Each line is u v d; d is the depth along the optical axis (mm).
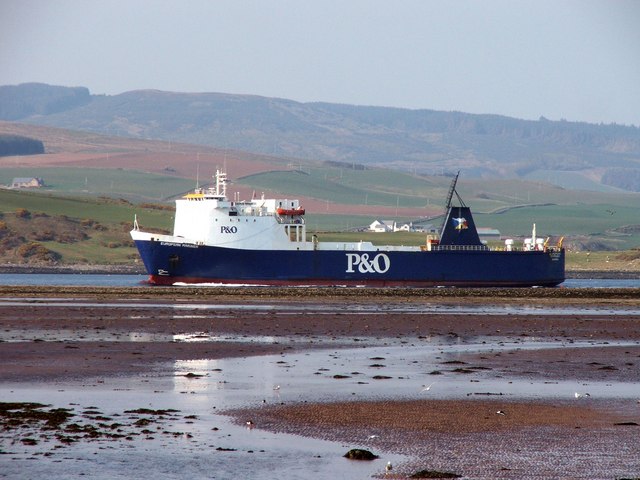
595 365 194875
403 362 195750
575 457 115750
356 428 129875
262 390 157000
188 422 130875
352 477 106188
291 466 110062
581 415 140125
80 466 107938
